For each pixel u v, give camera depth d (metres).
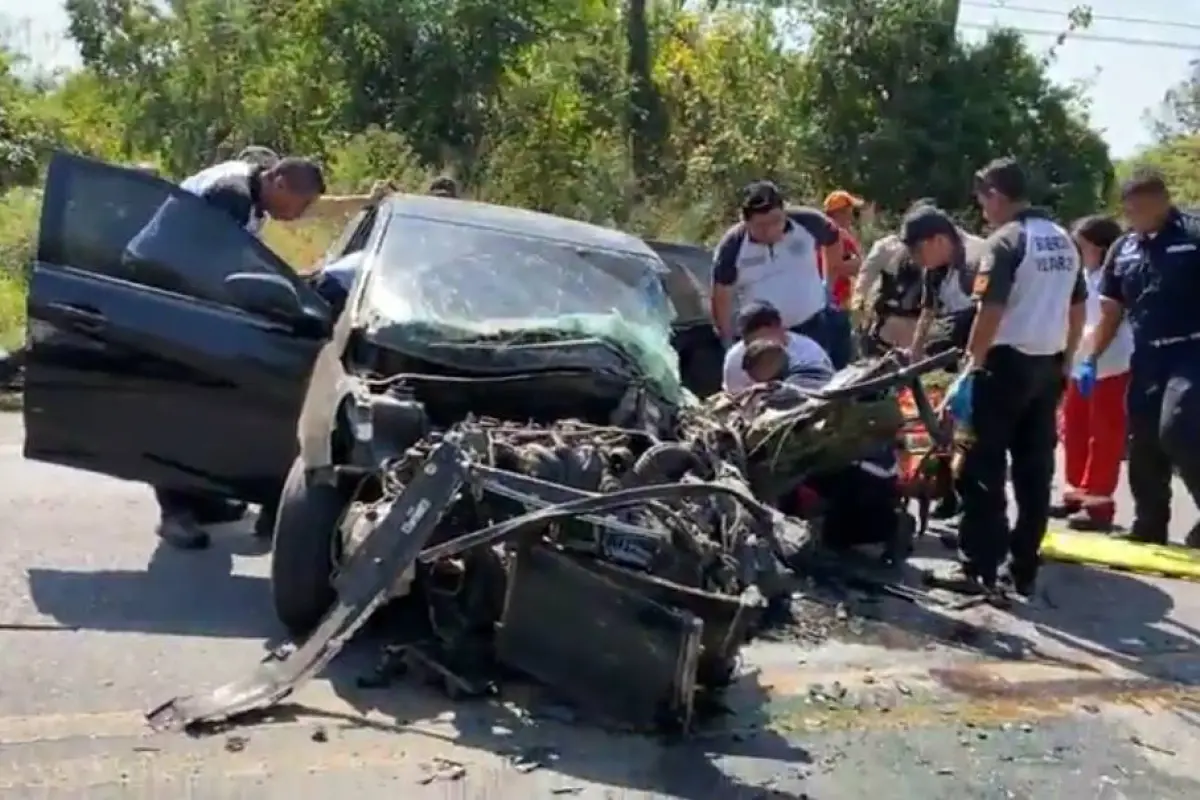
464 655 5.12
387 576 4.81
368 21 26.69
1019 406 6.60
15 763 4.35
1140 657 6.06
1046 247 6.51
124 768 4.35
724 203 26.05
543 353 5.73
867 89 29.59
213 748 4.52
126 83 29.09
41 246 6.16
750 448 6.04
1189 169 39.09
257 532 7.12
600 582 4.68
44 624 5.64
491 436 5.12
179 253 6.25
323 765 4.42
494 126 26.50
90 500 7.74
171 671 5.20
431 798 4.23
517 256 6.26
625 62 28.48
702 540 4.85
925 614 6.46
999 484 6.70
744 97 29.95
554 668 4.80
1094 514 8.59
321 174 6.83
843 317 8.35
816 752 4.78
